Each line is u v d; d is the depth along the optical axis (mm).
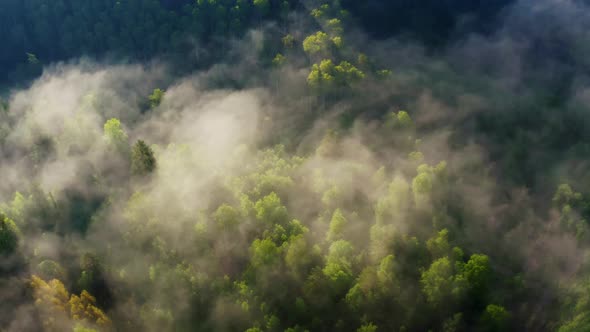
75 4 186875
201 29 179125
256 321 82062
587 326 77250
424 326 83000
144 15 181500
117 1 181875
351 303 82188
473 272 84000
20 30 191500
